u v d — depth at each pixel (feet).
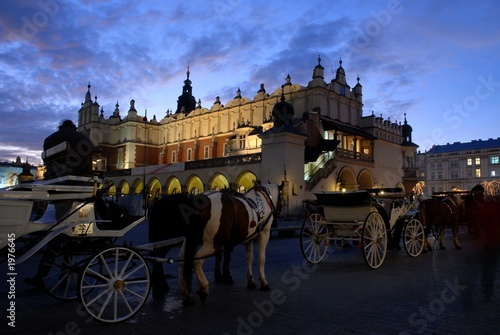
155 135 199.93
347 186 131.95
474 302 23.03
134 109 193.57
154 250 24.70
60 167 29.81
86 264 18.52
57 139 36.04
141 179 155.63
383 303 22.86
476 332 17.88
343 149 128.47
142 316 20.44
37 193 19.53
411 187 170.09
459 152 298.76
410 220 42.68
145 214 24.49
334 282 28.94
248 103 156.46
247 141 139.54
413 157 176.35
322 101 137.28
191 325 18.90
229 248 25.34
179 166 137.90
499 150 281.33
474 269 34.04
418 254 43.04
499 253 32.83
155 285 24.39
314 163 125.29
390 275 31.65
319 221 39.34
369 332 17.87
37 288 26.76
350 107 152.25
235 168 116.67
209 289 26.84
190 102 221.25
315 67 138.41
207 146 170.50
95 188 22.17
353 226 38.37
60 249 22.54
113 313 20.76
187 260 22.16
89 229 21.94
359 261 39.65
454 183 299.17
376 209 37.86
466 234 76.18
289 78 146.30
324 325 18.89
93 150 31.78
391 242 47.73
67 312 21.08
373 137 147.02
